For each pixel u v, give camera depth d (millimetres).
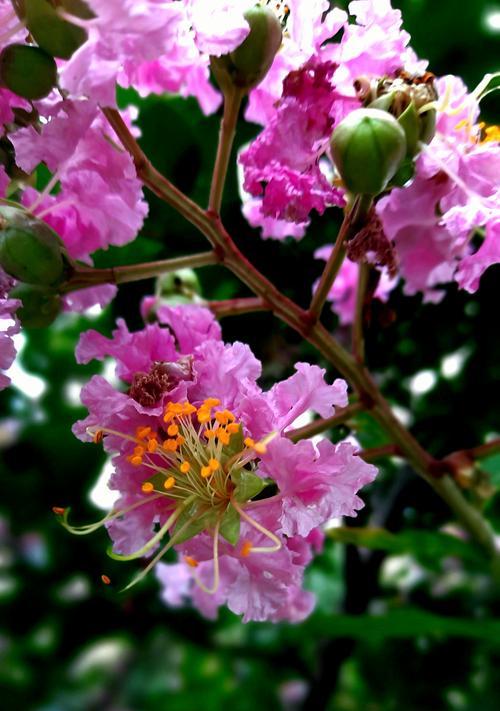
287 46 154
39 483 241
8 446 238
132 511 147
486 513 216
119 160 145
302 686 247
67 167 146
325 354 161
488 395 209
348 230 148
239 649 239
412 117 142
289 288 202
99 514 239
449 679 231
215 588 137
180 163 197
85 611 245
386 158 139
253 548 138
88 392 143
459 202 148
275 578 140
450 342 208
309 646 237
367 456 168
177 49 157
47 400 240
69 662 255
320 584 229
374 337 206
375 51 146
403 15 204
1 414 241
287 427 149
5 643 255
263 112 161
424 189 150
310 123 145
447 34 203
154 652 256
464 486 167
